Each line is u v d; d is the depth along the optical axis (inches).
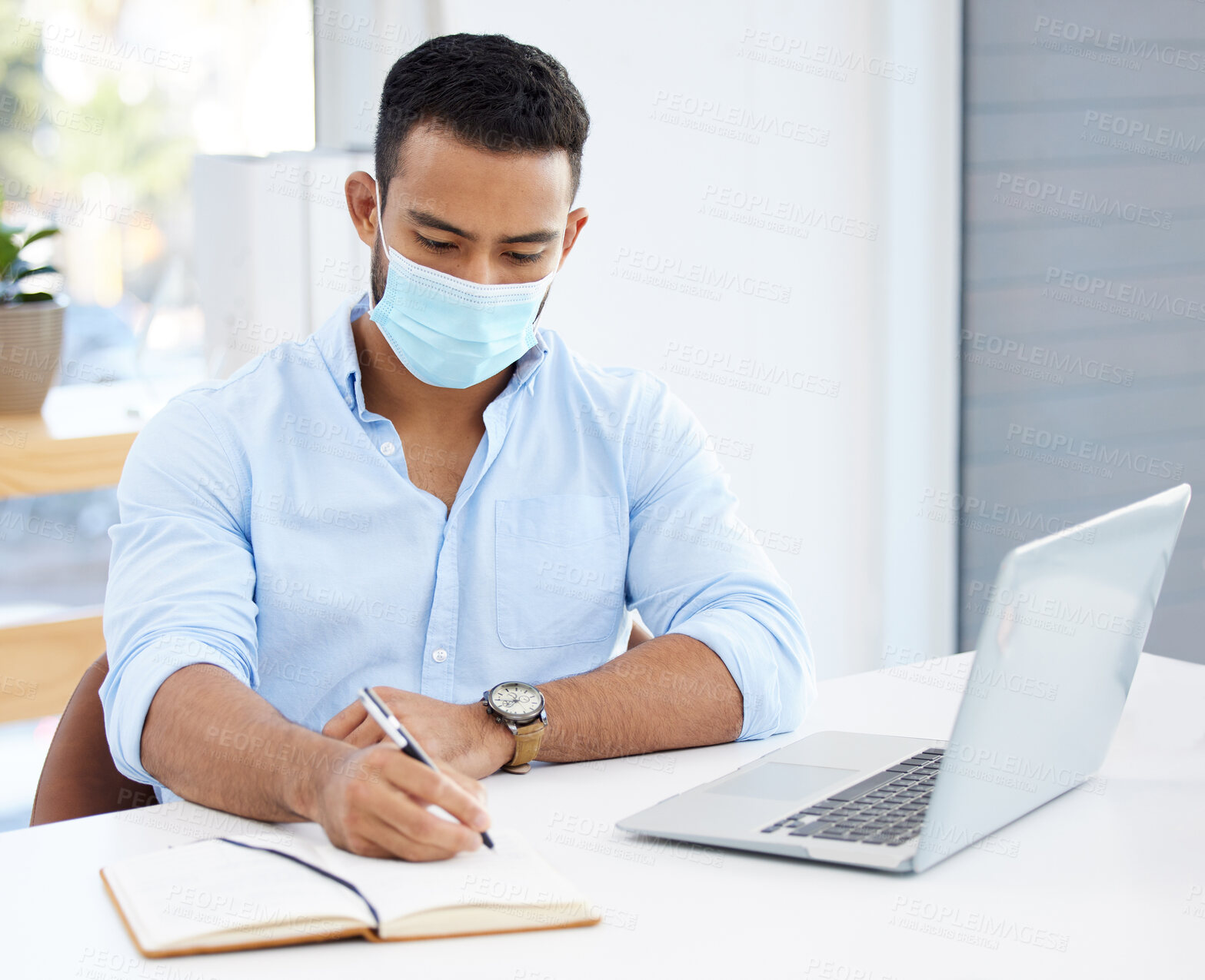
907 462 120.6
